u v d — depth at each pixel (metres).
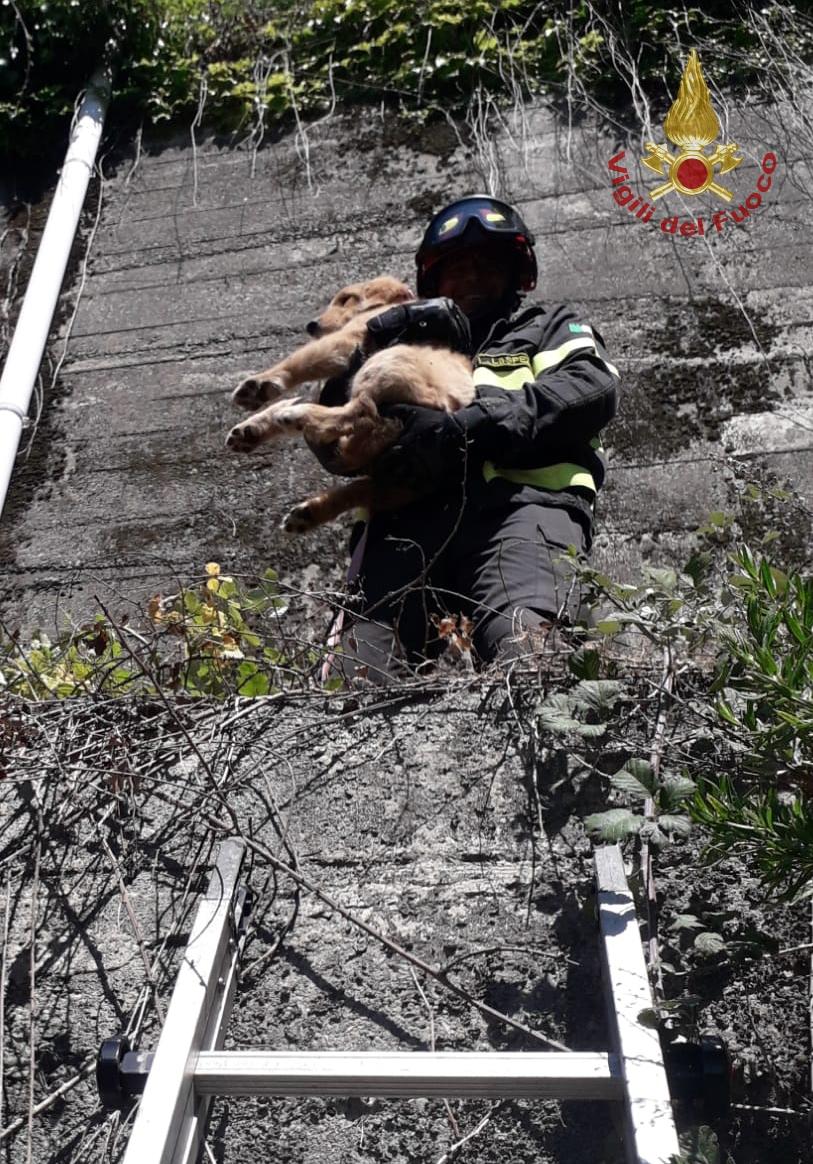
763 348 5.78
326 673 3.76
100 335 6.48
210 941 2.67
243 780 3.10
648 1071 2.31
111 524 5.85
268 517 5.72
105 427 6.16
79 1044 2.76
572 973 2.70
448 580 4.05
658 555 5.34
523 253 4.69
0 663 4.00
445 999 2.70
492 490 4.05
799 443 5.51
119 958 2.87
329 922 2.85
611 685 2.89
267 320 6.35
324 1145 2.54
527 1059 2.38
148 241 6.78
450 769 3.04
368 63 7.16
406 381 3.98
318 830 3.00
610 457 5.61
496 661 3.33
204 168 6.98
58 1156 2.62
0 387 6.17
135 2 7.54
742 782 2.90
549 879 2.84
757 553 4.21
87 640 4.16
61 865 3.03
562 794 2.96
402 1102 2.56
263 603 3.91
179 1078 2.35
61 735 3.29
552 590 3.80
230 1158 2.54
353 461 4.00
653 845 2.81
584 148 6.55
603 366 4.23
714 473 5.50
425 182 6.64
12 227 7.05
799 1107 2.47
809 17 6.79
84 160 6.97
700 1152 2.17
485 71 6.94
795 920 2.70
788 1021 2.57
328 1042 2.68
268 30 7.44
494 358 4.26
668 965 2.60
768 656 2.57
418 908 2.84
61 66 7.51
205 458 5.95
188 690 3.56
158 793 3.04
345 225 6.59
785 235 6.08
